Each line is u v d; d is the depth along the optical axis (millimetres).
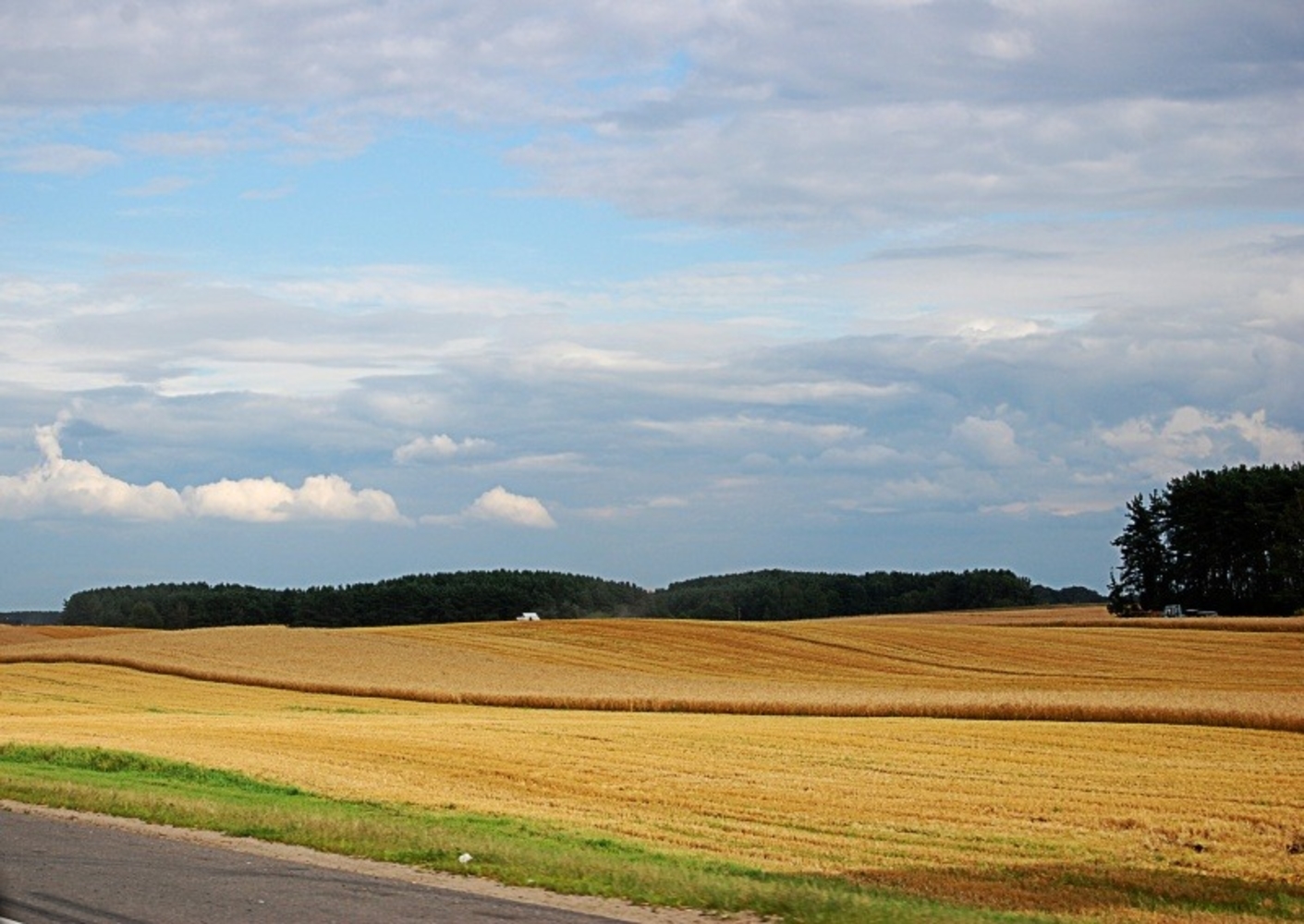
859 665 69250
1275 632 80375
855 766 29781
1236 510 113750
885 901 12617
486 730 37812
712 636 79562
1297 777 28141
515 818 20078
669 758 30953
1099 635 79625
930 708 44250
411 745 32812
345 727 38156
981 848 19328
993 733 37344
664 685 58812
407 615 142500
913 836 20297
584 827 19484
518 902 11609
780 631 81625
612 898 12023
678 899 11969
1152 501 119000
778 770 28969
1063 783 27125
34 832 15586
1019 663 69500
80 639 78625
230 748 30172
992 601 159375
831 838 19781
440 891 12023
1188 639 77000
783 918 11344
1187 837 20734
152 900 11102
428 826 17641
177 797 19172
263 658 69125
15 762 25609
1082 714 41812
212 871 12672
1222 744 34531
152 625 148625
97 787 20125
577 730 38000
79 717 43406
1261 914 14688
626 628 82500
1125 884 16453
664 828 20125
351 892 11727
